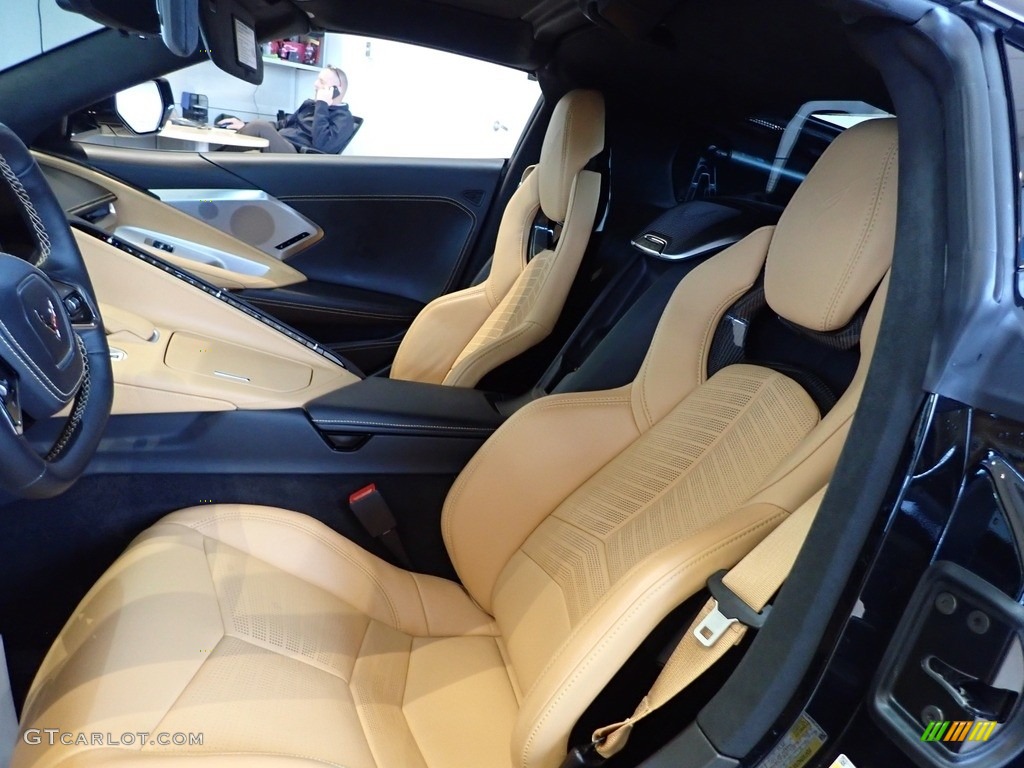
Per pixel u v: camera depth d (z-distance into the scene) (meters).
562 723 0.75
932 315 0.54
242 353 1.22
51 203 0.80
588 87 1.68
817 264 0.90
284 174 2.01
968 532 0.61
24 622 1.07
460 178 2.10
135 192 1.83
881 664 0.63
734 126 1.53
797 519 0.74
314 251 2.08
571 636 0.78
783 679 0.65
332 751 0.80
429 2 1.54
